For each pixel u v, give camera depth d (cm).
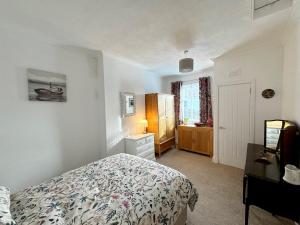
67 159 270
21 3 151
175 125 508
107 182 155
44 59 239
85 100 297
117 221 106
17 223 103
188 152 446
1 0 146
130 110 368
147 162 203
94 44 255
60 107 260
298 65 191
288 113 235
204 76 458
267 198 150
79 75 287
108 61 313
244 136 315
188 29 210
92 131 309
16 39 210
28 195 137
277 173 157
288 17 190
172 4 157
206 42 255
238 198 227
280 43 265
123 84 354
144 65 387
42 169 238
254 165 179
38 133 233
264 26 209
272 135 230
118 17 179
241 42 260
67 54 269
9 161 207
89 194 135
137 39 238
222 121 345
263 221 182
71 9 162
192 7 163
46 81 241
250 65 300
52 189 146
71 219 108
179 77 514
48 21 185
